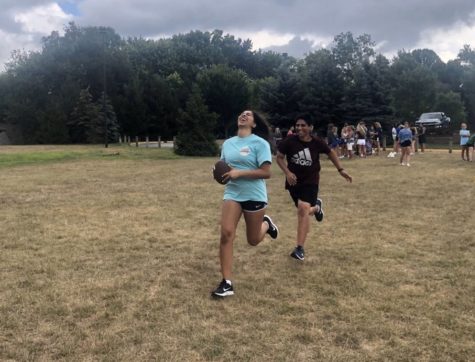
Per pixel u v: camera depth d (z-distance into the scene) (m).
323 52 51.41
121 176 16.91
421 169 17.33
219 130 78.31
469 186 12.76
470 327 4.23
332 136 24.69
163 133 68.69
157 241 7.22
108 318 4.40
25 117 58.47
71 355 3.74
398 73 67.44
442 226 8.12
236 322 4.34
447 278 5.50
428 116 49.53
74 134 55.50
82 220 8.76
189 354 3.76
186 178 15.98
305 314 4.51
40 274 5.63
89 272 5.71
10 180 15.59
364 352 3.81
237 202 5.01
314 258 6.31
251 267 5.92
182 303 4.76
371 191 12.17
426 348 3.87
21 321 4.32
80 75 63.75
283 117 41.53
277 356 3.74
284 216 9.24
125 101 63.47
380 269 5.83
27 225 8.30
